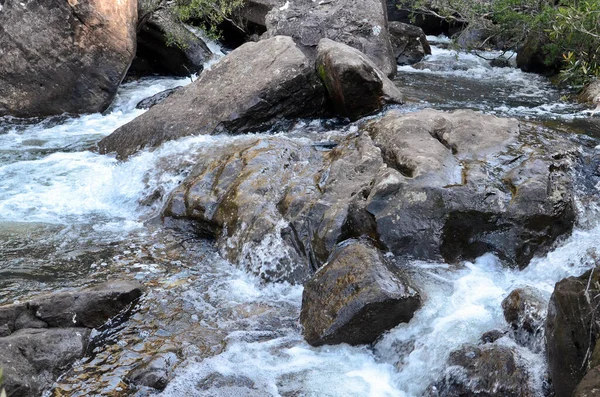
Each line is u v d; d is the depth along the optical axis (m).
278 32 12.59
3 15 10.16
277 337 4.91
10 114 10.24
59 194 7.50
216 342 4.84
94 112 10.65
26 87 10.27
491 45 14.91
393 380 4.54
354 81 8.77
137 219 6.97
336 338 4.76
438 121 6.96
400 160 6.23
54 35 10.24
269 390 4.38
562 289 4.06
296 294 5.49
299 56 8.99
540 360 4.27
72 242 6.37
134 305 5.26
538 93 10.89
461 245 5.65
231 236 6.10
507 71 12.84
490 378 4.16
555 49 11.46
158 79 13.15
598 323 3.80
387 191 5.71
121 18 10.74
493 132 6.78
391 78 12.09
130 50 10.91
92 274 5.77
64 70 10.34
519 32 13.20
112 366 4.59
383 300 4.71
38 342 4.58
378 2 12.69
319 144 7.64
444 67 13.18
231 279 5.71
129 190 7.42
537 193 5.69
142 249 6.25
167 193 7.12
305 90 8.91
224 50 14.94
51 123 10.22
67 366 4.55
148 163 7.68
